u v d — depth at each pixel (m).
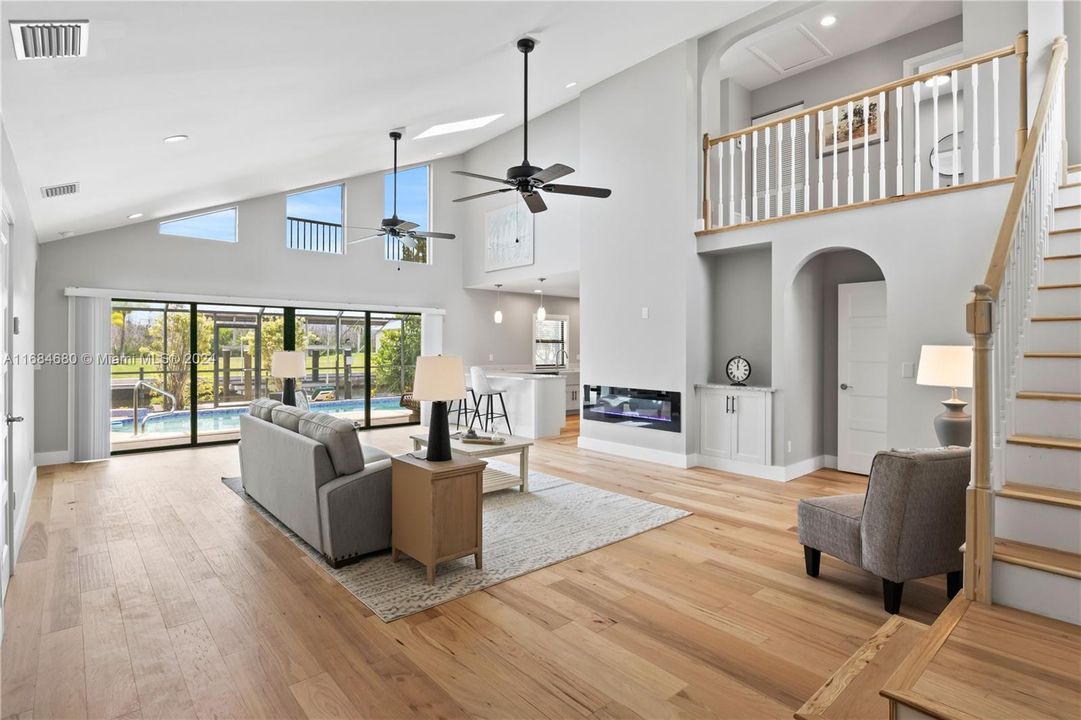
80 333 6.29
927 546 2.68
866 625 2.62
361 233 8.63
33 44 2.09
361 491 3.38
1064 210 3.54
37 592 2.95
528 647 2.44
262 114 4.02
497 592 2.99
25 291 4.41
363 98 4.41
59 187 4.30
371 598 2.89
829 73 6.70
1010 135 4.29
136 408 6.85
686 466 5.99
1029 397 2.63
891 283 4.59
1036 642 1.88
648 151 6.29
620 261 6.61
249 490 4.73
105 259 6.53
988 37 4.37
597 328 6.90
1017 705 1.55
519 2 3.38
